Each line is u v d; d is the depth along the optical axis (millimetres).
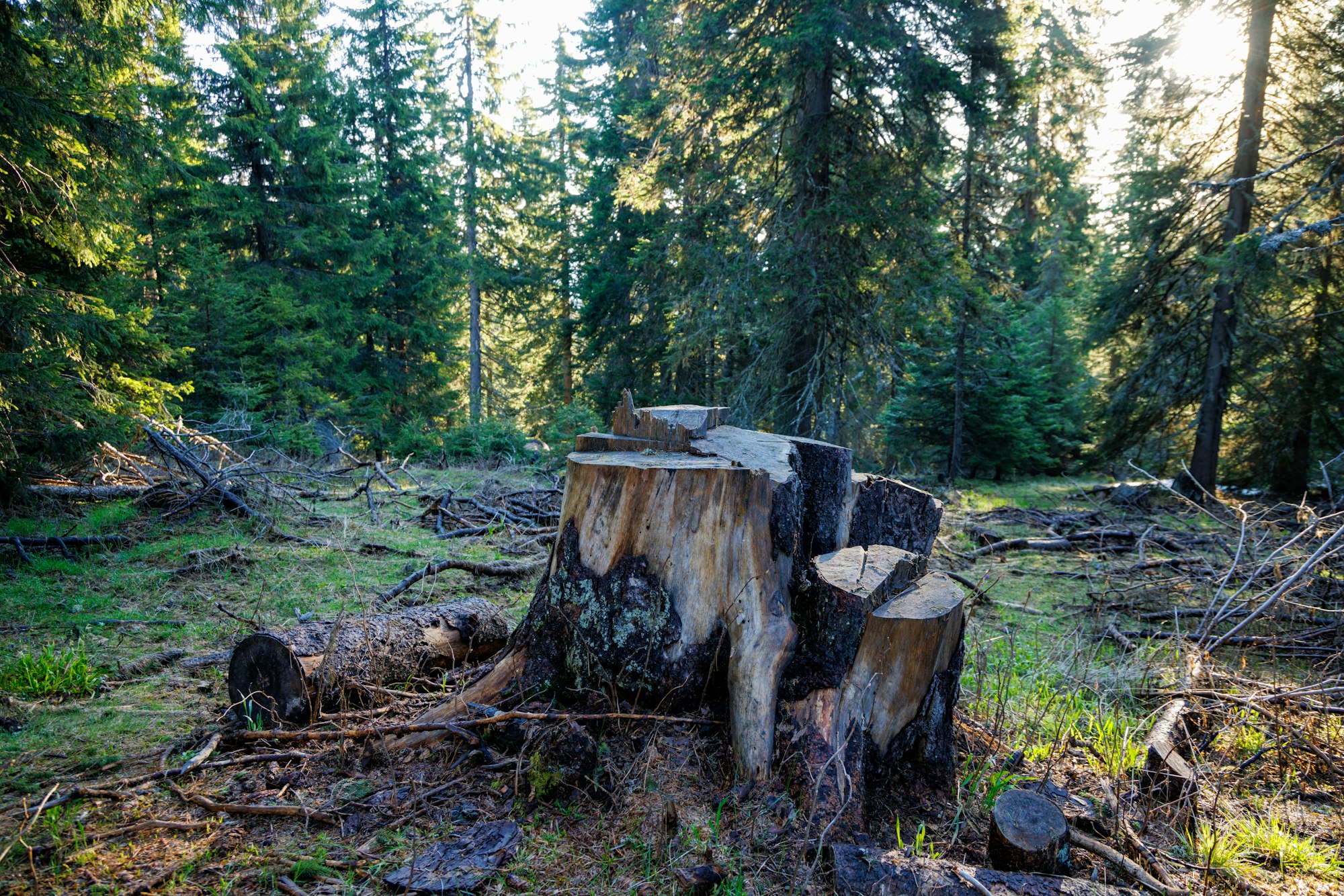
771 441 3713
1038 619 5930
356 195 20719
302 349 16203
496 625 4012
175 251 15109
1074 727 3691
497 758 2814
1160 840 2740
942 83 12195
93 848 2301
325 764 2865
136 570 5730
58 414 6926
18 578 5328
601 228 21688
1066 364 20219
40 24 7133
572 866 2293
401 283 22406
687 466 2992
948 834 2602
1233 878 2492
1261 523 5590
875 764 2732
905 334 13500
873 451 18453
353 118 21688
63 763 2885
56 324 7008
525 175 25391
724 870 2244
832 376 13711
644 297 19094
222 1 16297
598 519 3047
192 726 3258
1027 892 2123
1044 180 16219
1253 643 5086
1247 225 13109
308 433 13945
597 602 3002
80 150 7227
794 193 13656
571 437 16688
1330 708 3736
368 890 2154
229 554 6070
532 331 27922
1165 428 15766
